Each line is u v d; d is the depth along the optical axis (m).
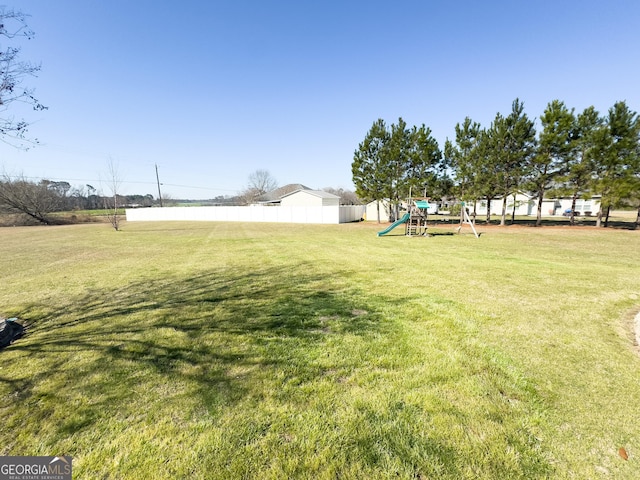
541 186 17.34
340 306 4.19
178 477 1.52
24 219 26.95
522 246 10.27
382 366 2.59
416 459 1.62
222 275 6.27
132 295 4.90
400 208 24.59
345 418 1.93
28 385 2.35
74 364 2.67
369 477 1.51
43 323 3.74
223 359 2.74
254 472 1.55
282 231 17.62
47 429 1.87
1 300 4.68
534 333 3.24
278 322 3.62
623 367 2.54
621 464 1.57
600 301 4.31
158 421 1.92
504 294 4.69
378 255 8.65
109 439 1.78
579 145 15.28
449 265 7.06
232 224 24.88
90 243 12.34
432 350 2.87
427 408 2.02
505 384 2.30
